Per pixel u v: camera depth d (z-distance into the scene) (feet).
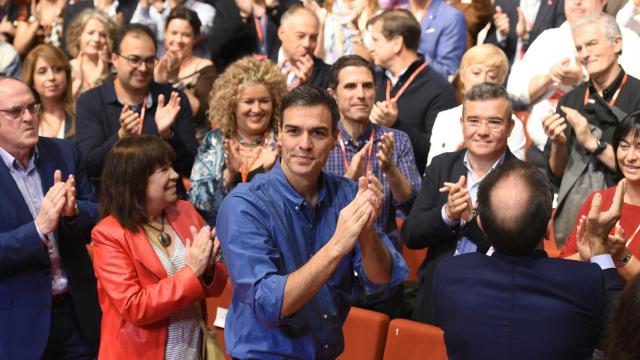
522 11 19.58
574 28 14.17
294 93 8.43
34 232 10.99
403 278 8.93
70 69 17.10
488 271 7.89
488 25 20.47
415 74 16.84
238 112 14.23
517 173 8.02
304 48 18.37
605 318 7.70
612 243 9.18
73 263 11.79
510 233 7.81
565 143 13.19
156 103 15.93
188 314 10.42
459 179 11.68
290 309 7.80
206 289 10.25
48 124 16.94
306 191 8.71
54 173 11.86
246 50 22.40
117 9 23.62
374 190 7.89
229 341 8.57
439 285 8.15
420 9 19.76
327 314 8.56
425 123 16.70
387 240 9.02
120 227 10.28
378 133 13.74
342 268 8.80
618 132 10.77
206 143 14.57
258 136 14.38
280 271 8.36
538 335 7.57
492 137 11.56
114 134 15.24
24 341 11.27
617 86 13.91
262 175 8.72
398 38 16.87
